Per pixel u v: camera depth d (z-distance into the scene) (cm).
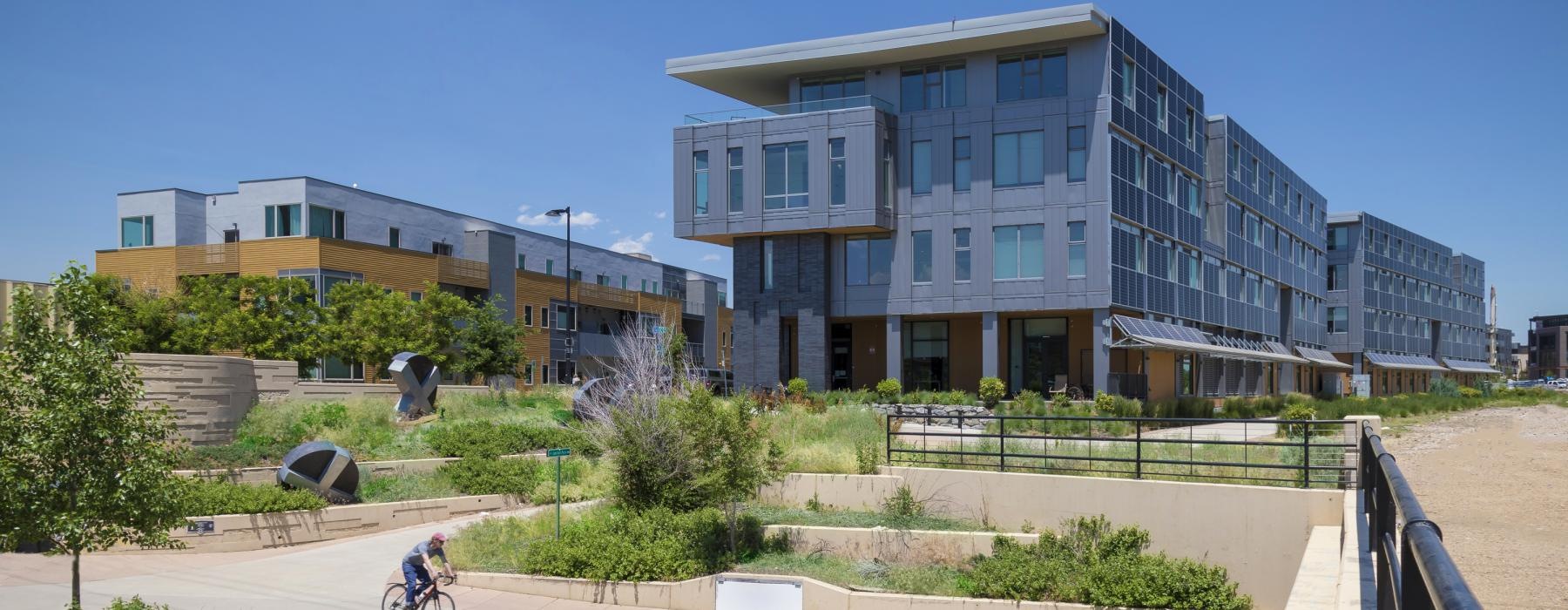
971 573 1566
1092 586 1391
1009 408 3406
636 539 1680
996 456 2039
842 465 2114
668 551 1608
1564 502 1549
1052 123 3644
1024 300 3653
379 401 2850
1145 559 1472
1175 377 4397
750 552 1742
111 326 1202
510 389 4225
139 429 1168
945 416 2070
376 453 2419
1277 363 6116
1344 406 4531
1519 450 2408
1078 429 2945
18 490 1080
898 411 3070
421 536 1942
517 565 1638
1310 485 1688
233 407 2319
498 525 1892
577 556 1588
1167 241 4262
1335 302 7762
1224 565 1638
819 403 3275
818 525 1856
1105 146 3575
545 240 6538
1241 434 2908
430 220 5516
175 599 1431
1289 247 6378
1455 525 1359
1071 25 3509
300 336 3969
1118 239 3666
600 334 6669
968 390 4134
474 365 4531
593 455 2573
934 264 3769
